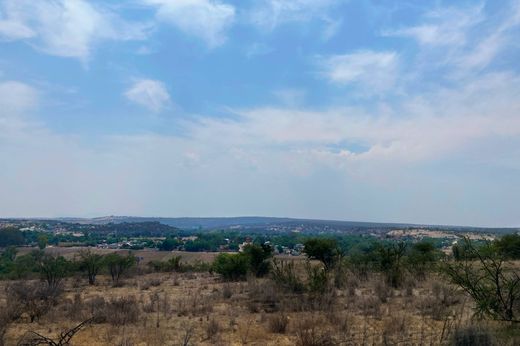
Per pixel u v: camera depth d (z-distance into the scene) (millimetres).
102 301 18469
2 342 11453
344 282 22781
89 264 33469
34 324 15273
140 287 28281
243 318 15625
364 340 10945
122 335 12672
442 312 14047
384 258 25109
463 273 12586
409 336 11656
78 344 12039
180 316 16250
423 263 24375
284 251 89688
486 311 11461
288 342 11977
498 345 9344
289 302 17406
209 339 12492
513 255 13297
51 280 27094
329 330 12133
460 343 9578
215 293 22875
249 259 32969
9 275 39844
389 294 19141
